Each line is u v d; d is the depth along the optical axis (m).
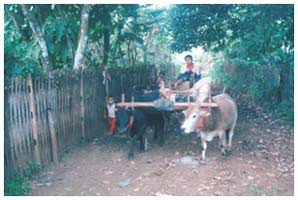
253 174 6.44
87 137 8.59
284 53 11.94
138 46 17.08
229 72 21.14
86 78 8.61
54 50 9.85
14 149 6.03
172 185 6.07
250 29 13.64
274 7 10.38
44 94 6.95
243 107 12.55
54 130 7.19
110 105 8.94
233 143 8.21
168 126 9.86
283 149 7.71
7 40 9.55
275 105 11.39
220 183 6.10
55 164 7.06
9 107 5.93
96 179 6.38
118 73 10.81
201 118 6.72
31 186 6.00
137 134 7.59
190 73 9.32
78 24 9.89
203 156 7.18
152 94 8.02
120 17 12.04
